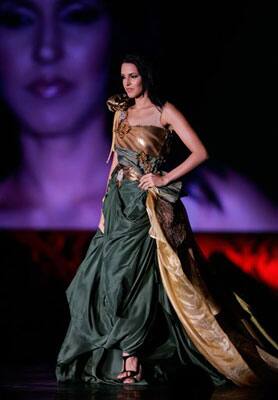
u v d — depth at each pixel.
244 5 15.56
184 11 15.51
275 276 14.70
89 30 15.34
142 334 7.41
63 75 15.38
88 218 15.65
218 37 15.60
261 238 15.58
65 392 6.89
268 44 15.61
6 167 15.58
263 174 15.76
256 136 15.74
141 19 15.45
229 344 7.26
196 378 7.65
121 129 7.75
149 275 7.55
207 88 15.70
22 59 15.37
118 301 7.42
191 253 7.54
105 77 15.46
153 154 7.64
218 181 15.77
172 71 15.62
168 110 7.63
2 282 14.11
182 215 7.68
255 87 15.70
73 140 15.57
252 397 6.74
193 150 7.57
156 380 7.48
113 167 7.95
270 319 11.97
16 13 15.26
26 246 14.98
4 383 7.42
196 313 7.32
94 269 7.71
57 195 15.62
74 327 7.61
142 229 7.52
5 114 15.51
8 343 10.58
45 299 13.59
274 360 7.43
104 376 7.47
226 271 14.88
